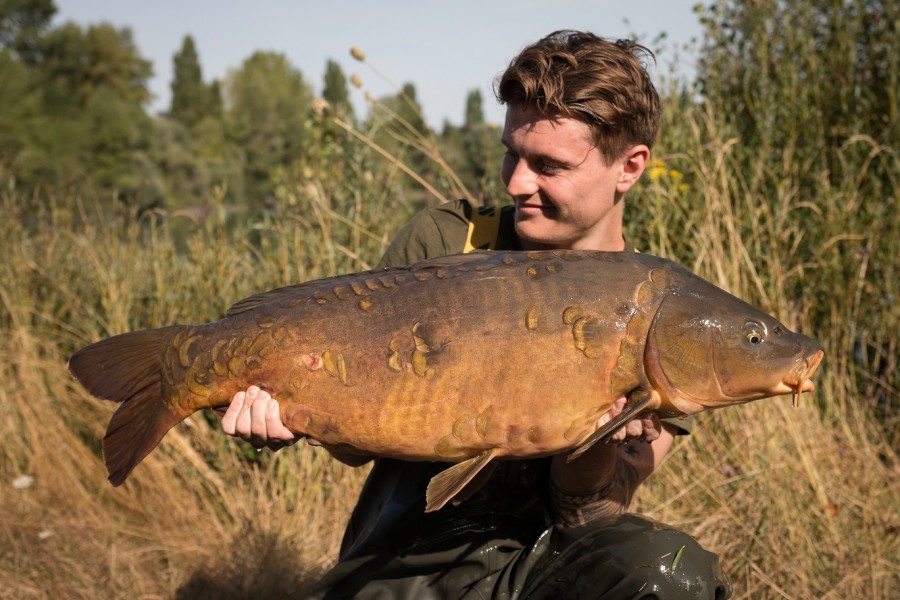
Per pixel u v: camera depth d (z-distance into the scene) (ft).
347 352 6.18
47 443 14.32
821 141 15.33
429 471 7.34
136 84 205.05
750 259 14.06
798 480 11.00
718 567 6.69
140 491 13.70
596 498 6.89
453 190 13.88
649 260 6.35
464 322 6.10
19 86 136.26
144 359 6.59
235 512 12.70
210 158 172.14
